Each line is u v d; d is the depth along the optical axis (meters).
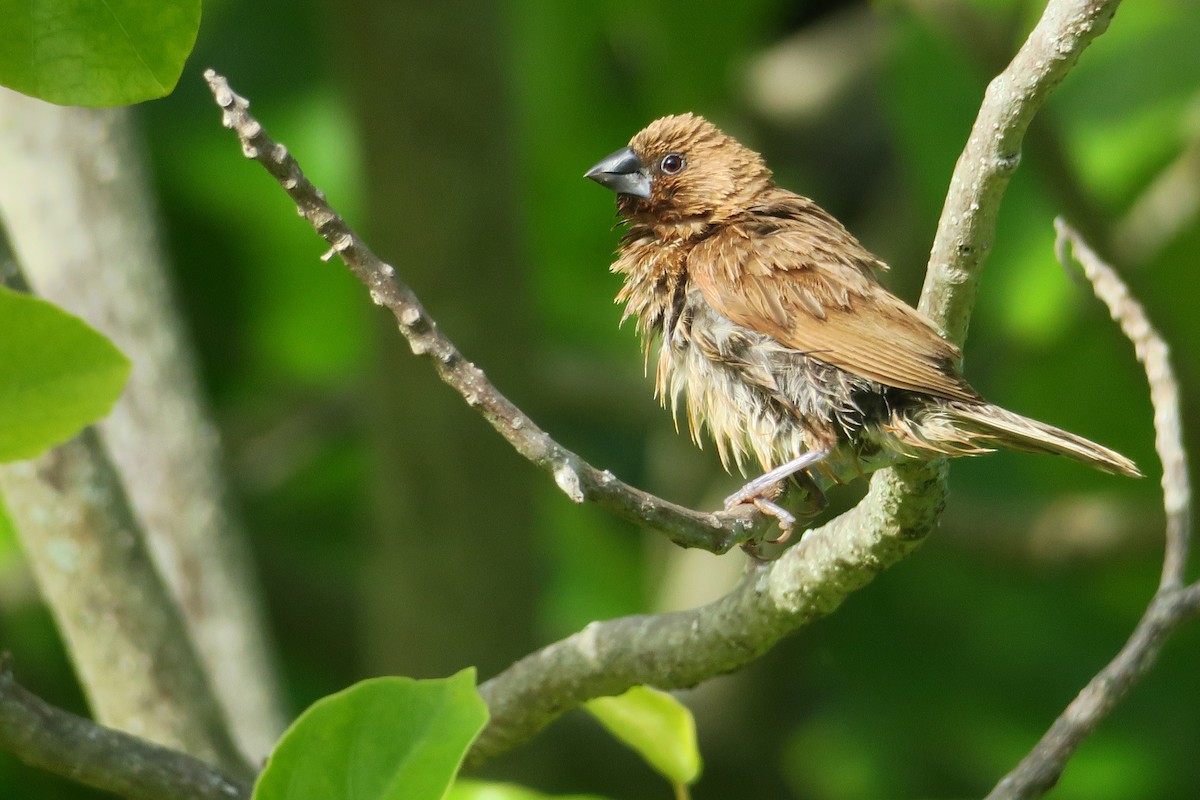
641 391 14.87
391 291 5.46
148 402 10.30
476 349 11.52
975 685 14.91
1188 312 13.76
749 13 13.33
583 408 14.91
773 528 8.10
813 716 16.08
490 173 11.35
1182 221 12.98
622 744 13.58
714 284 8.34
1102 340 13.69
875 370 7.67
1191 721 14.71
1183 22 12.41
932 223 12.33
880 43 15.08
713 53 13.49
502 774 12.57
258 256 14.77
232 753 8.47
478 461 11.73
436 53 11.01
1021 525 13.71
